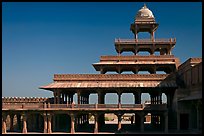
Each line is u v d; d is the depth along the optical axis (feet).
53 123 197.88
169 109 203.92
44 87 198.59
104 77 209.56
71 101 231.71
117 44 245.65
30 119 217.97
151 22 247.09
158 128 211.61
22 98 214.07
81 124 235.61
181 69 213.66
